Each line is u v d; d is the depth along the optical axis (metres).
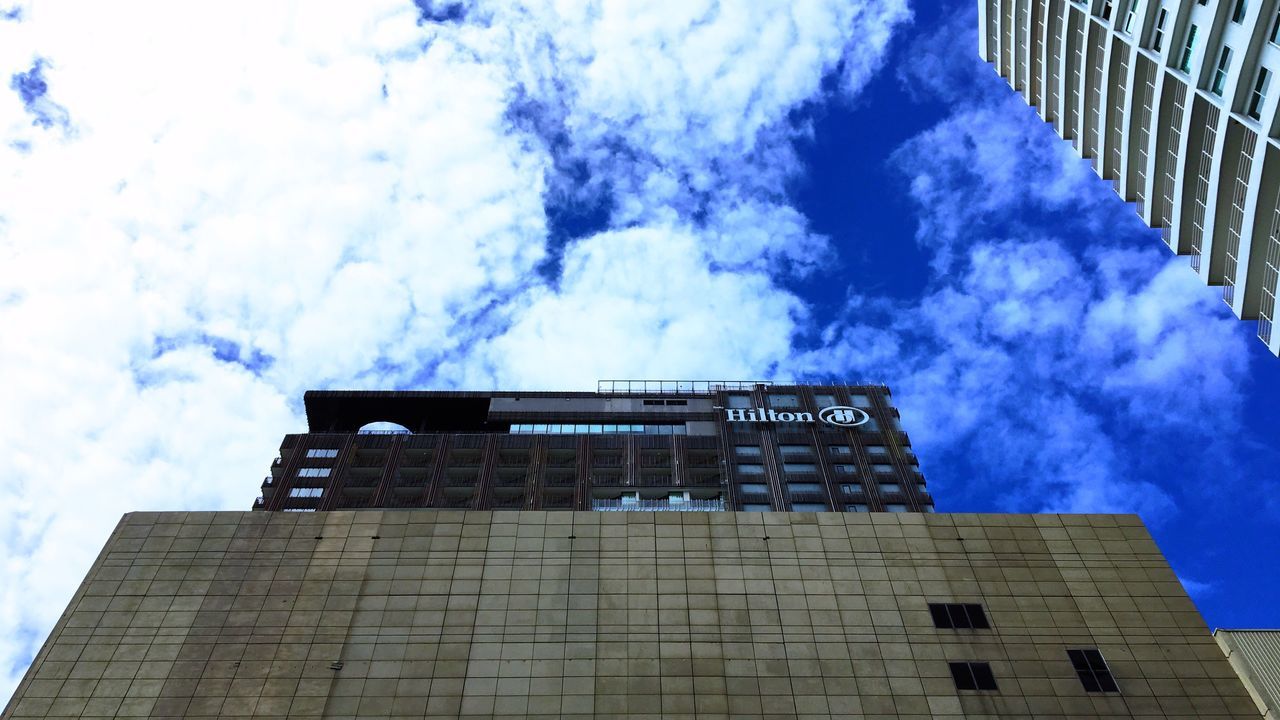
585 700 37.00
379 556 42.84
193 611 40.28
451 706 36.72
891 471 94.50
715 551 43.44
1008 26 73.31
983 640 39.72
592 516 45.06
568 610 40.53
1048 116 66.56
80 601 40.53
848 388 107.56
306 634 39.41
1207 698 37.38
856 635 39.75
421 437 97.88
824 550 43.66
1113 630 40.25
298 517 44.75
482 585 41.56
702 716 36.53
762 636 39.59
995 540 44.41
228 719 36.22
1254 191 41.38
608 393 107.81
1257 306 44.09
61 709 36.41
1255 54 41.28
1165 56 47.78
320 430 109.62
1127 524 45.47
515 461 96.38
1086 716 36.66
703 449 97.19
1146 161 53.09
